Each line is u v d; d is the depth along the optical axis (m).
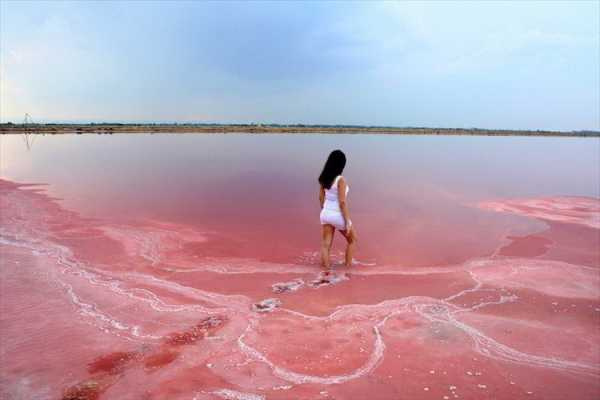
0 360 3.20
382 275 5.38
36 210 8.79
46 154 22.66
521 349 3.51
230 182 13.74
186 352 3.36
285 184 13.52
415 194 11.80
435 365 3.23
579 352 3.48
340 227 5.48
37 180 13.00
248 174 15.94
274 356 3.32
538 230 7.80
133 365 3.16
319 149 30.77
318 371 3.12
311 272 5.48
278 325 3.89
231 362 3.22
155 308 4.24
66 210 8.91
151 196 10.89
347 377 3.05
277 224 8.21
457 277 5.31
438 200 10.90
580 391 2.93
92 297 4.49
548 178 15.39
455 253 6.38
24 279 4.95
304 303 4.43
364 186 13.23
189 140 40.62
